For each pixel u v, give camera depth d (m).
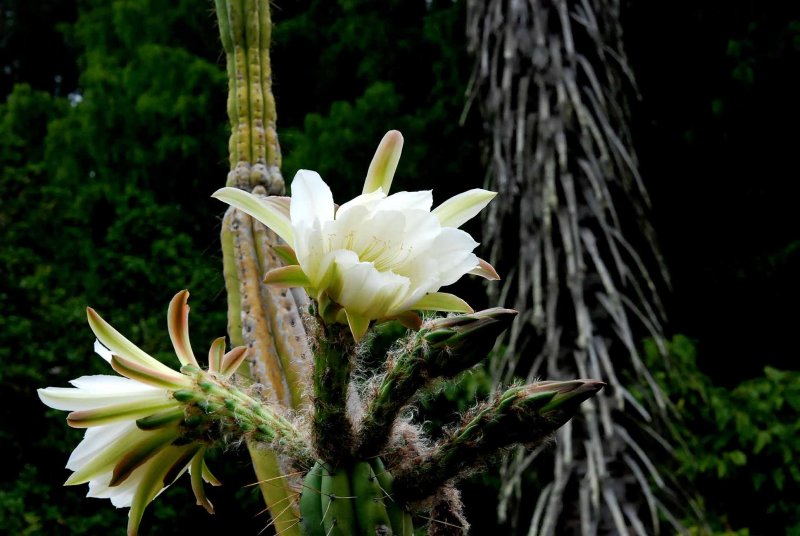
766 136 6.55
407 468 0.99
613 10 4.22
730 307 6.70
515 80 4.09
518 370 4.02
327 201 0.93
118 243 6.98
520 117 3.97
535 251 3.92
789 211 6.64
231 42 1.82
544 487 4.00
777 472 5.50
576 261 3.80
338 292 0.89
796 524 5.51
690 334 6.73
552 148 3.93
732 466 5.55
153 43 7.79
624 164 4.21
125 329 6.55
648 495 3.57
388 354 1.02
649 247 4.29
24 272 6.68
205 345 6.49
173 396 1.01
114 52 8.13
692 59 6.56
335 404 0.95
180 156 7.32
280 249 0.94
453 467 0.98
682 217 6.75
